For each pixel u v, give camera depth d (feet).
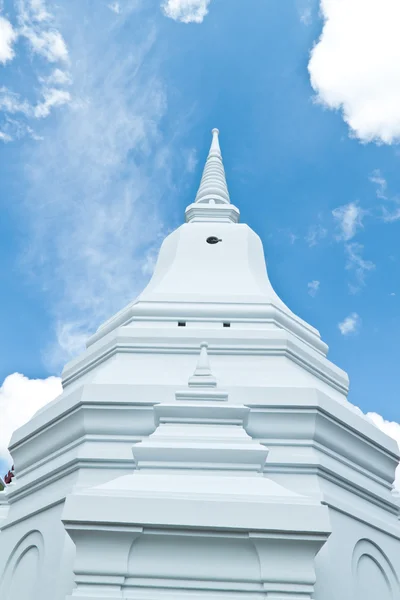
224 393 34.68
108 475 37.22
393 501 44.57
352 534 36.81
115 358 47.44
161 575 25.76
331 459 40.29
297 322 57.06
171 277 57.41
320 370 51.49
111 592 25.21
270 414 38.93
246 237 62.85
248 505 26.20
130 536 25.96
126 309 55.52
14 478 46.24
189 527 25.77
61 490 38.04
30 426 44.52
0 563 40.19
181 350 47.37
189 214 70.64
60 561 33.81
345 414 41.57
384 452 44.83
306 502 26.50
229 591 25.71
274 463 37.04
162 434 32.17
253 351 47.32
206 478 29.22
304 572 25.38
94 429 39.01
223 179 81.46
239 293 54.39
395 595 37.68
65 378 54.39
